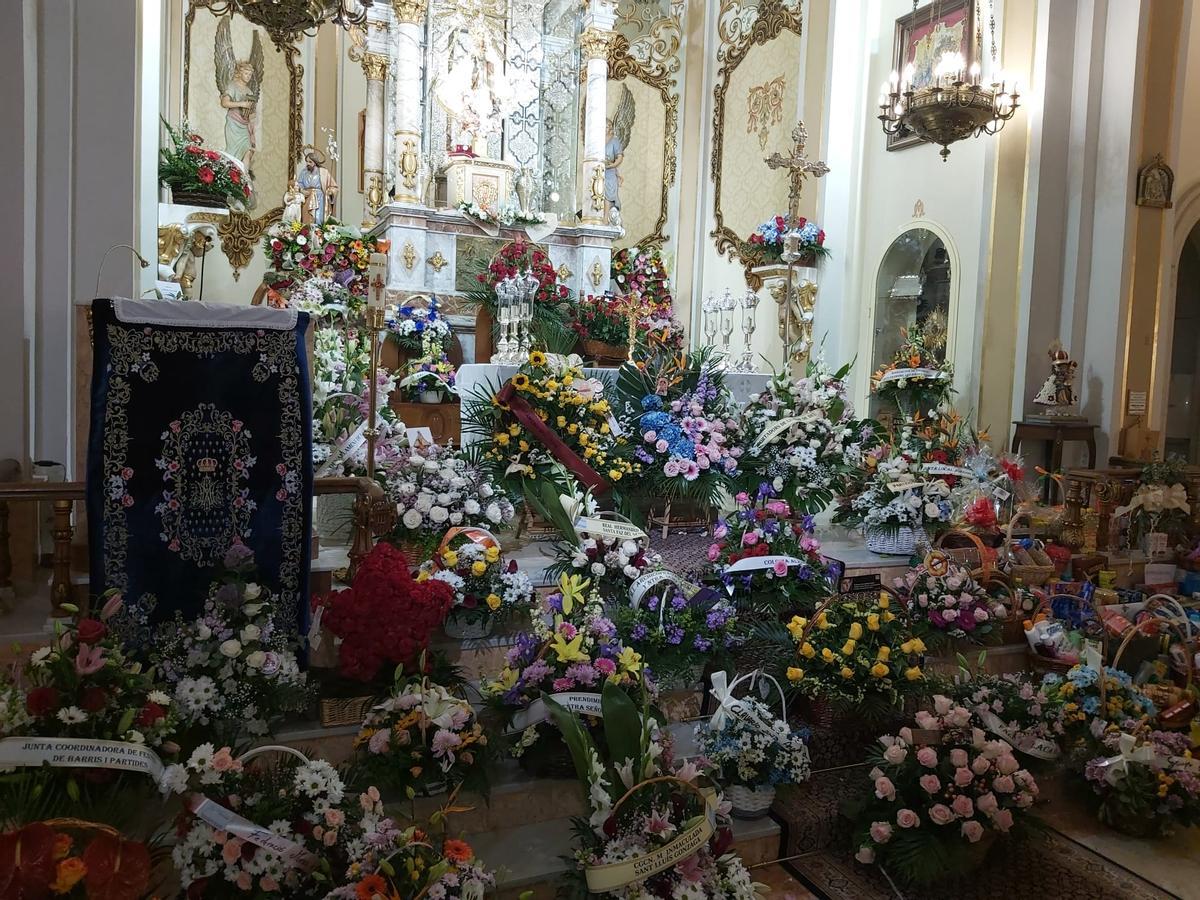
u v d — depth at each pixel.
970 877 3.09
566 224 8.92
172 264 7.35
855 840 3.16
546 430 4.76
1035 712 3.44
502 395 4.82
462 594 3.42
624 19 9.93
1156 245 6.78
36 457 4.05
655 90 10.13
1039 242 6.74
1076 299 6.78
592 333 6.64
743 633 3.79
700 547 5.05
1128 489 5.80
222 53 8.80
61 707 2.42
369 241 7.32
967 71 5.96
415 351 7.00
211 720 2.73
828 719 3.59
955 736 3.20
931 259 7.26
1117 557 5.63
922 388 6.64
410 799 2.65
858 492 5.75
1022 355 6.78
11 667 2.89
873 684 3.47
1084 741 3.57
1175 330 9.55
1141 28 6.49
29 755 2.31
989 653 4.28
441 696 2.84
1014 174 6.76
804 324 7.96
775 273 8.19
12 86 3.71
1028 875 3.12
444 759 2.77
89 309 3.54
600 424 5.10
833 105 7.92
